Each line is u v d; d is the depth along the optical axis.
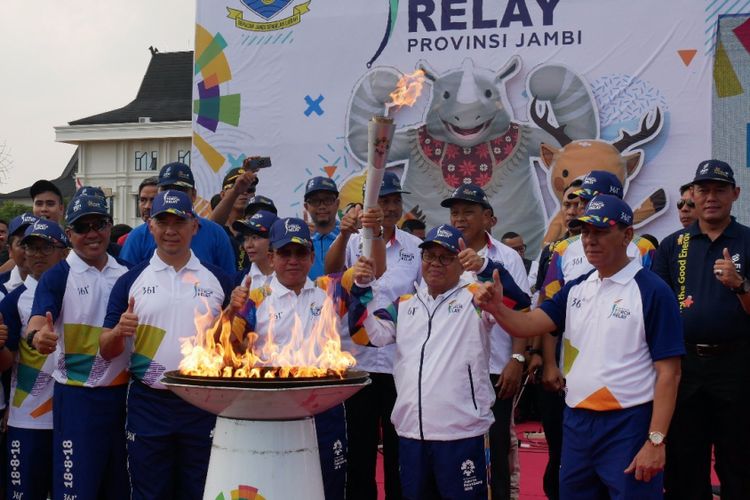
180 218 3.92
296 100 8.34
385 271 4.75
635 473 3.22
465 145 8.08
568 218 4.65
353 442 4.60
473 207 4.52
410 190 8.20
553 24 7.91
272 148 8.38
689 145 7.64
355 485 4.61
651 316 3.30
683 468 4.29
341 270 4.57
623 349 3.32
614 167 7.78
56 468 4.01
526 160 7.97
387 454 4.70
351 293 3.90
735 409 4.14
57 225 4.45
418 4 8.14
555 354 4.51
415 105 8.16
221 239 4.72
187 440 3.88
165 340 3.86
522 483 5.74
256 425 3.13
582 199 4.31
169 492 3.91
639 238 4.67
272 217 4.76
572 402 3.44
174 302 3.89
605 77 7.81
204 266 4.06
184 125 28.34
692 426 4.25
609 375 3.33
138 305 3.89
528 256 7.96
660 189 7.69
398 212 4.86
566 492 3.48
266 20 8.39
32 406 4.22
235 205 5.79
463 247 3.75
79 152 29.55
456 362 3.80
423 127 8.16
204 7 8.51
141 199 5.82
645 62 7.73
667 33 7.71
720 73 7.60
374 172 3.76
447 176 8.12
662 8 7.71
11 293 4.29
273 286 4.10
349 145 8.24
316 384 3.03
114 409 4.04
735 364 4.14
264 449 3.11
